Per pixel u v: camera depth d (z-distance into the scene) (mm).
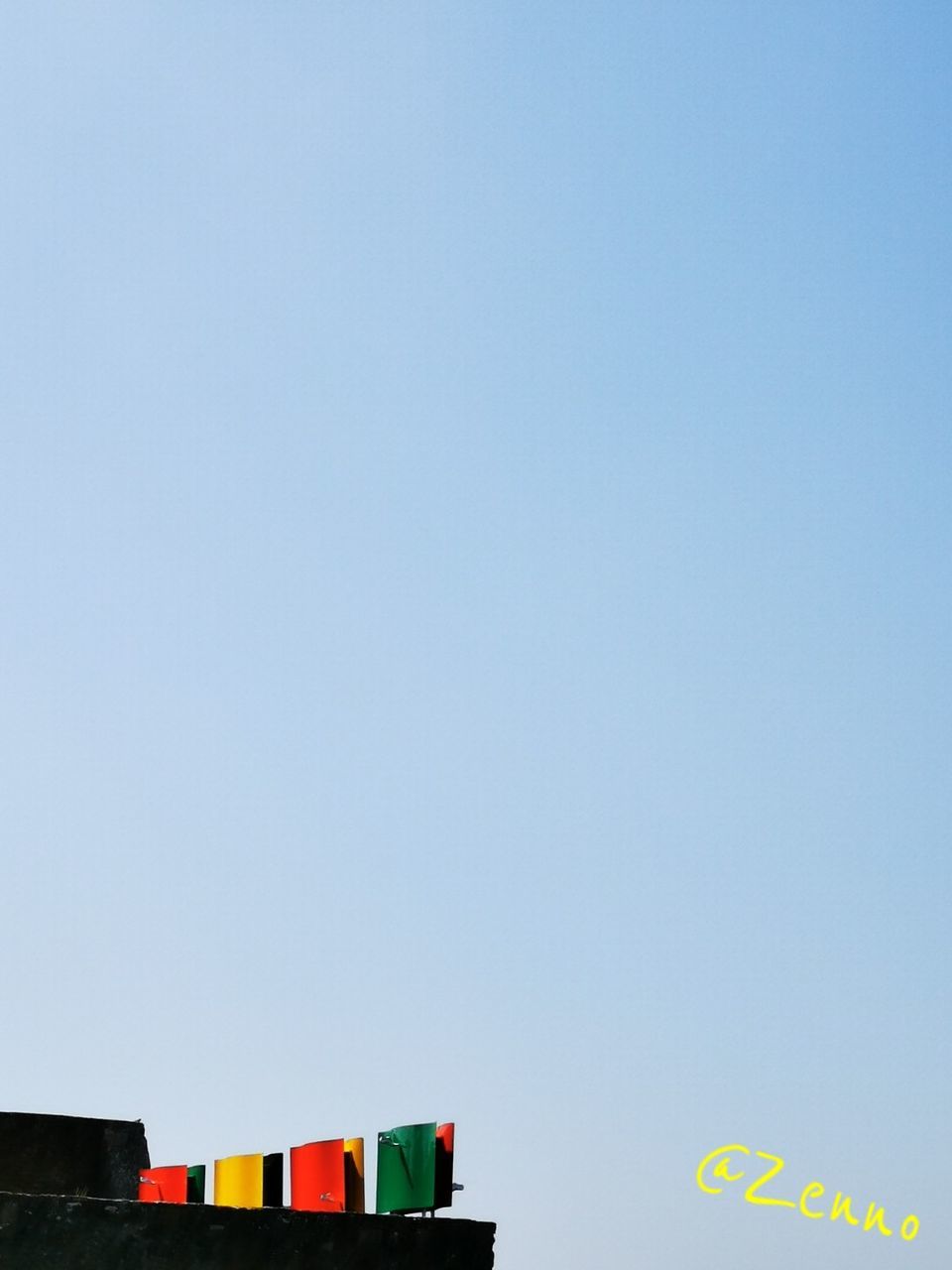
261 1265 18969
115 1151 23547
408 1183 20516
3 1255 18297
